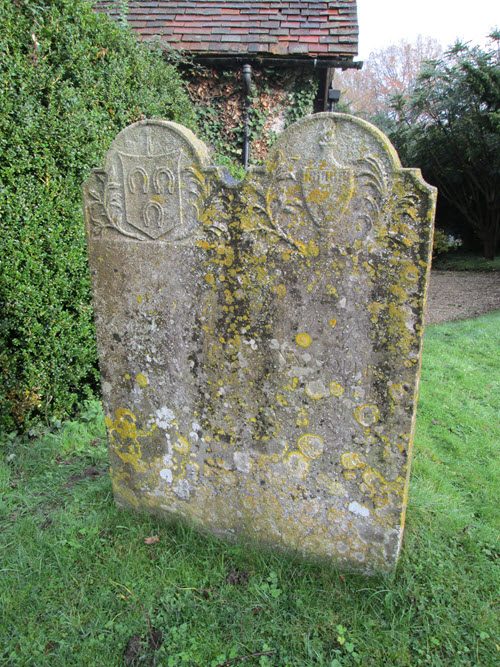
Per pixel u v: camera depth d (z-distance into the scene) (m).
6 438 3.50
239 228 2.02
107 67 4.02
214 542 2.41
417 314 1.81
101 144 3.90
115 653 1.88
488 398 4.31
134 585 2.18
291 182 1.89
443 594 2.10
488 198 14.07
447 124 13.41
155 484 2.54
